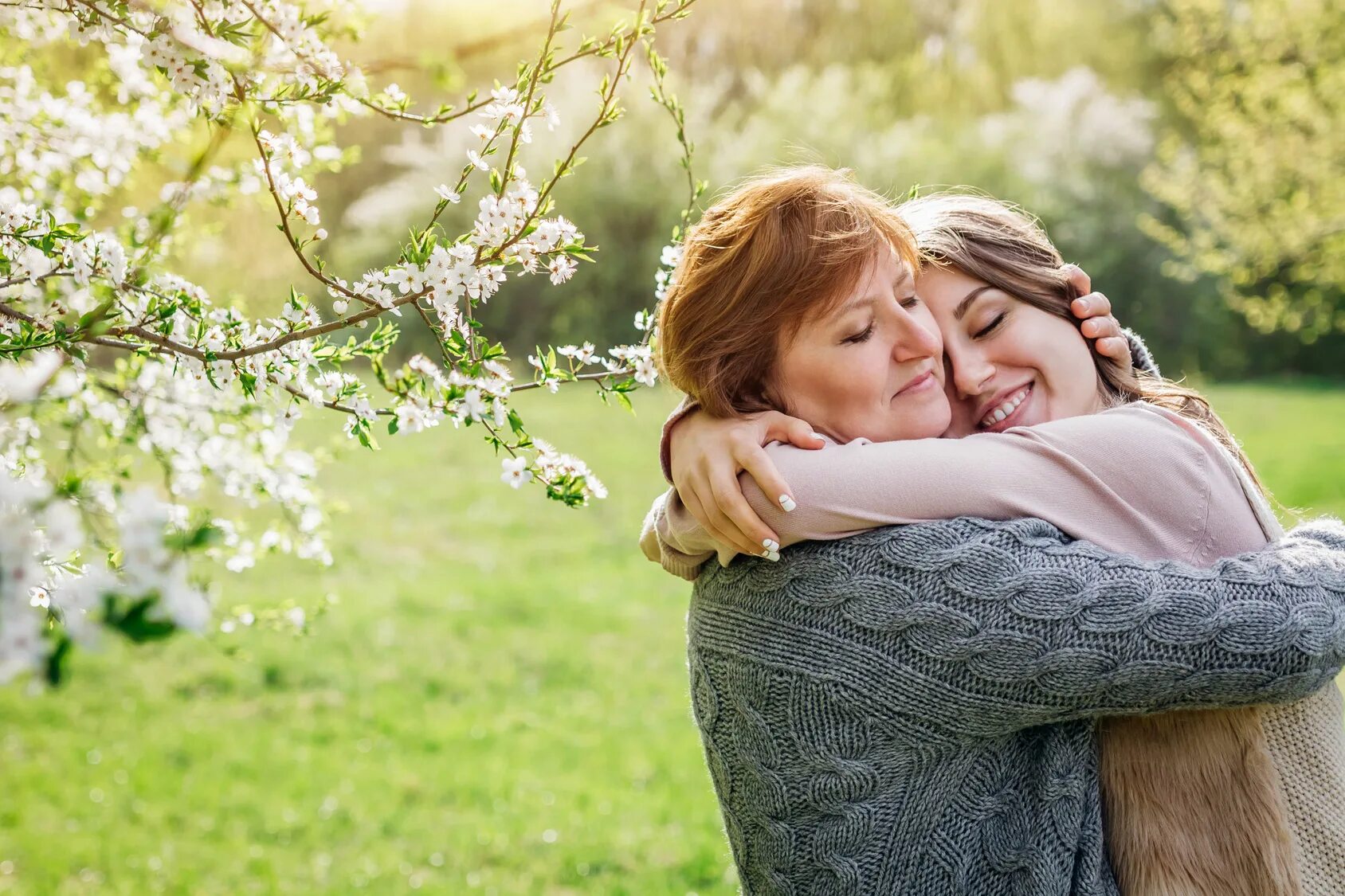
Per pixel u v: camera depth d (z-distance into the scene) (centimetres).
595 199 1518
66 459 165
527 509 923
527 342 1533
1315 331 1411
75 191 161
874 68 1938
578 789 449
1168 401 144
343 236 1595
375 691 558
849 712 118
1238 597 111
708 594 132
